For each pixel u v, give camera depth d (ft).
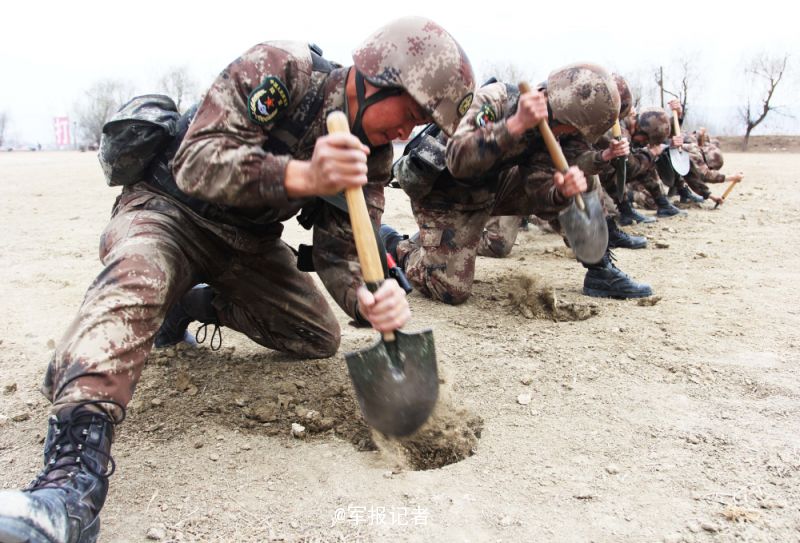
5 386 10.70
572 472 8.25
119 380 7.18
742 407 9.96
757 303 15.37
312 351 11.32
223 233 9.20
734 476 8.10
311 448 8.91
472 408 10.00
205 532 7.13
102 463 6.81
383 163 9.24
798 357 11.91
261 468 8.39
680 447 8.81
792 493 7.73
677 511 7.43
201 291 11.30
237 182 7.33
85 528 6.39
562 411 9.91
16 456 8.71
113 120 8.57
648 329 13.47
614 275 15.88
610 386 10.73
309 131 8.30
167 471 8.28
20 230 24.88
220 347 12.30
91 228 25.57
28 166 67.15
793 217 28.50
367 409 7.70
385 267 9.24
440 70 7.85
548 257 20.63
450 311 14.93
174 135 8.84
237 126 7.63
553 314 14.51
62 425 6.75
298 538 7.04
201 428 9.36
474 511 7.48
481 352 12.21
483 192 14.88
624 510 7.47
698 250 21.79
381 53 7.93
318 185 6.98
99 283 7.72
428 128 14.90
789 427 9.32
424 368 7.59
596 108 13.17
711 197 32.14
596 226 14.15
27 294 16.03
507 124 12.58
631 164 26.40
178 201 8.91
